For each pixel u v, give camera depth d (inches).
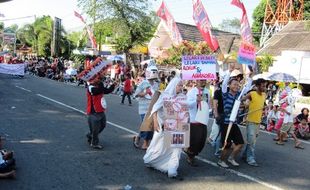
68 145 383.6
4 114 540.1
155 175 303.7
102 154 356.8
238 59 418.6
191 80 336.5
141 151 373.1
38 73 1454.2
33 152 351.9
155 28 1573.6
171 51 1286.9
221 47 1692.9
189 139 301.3
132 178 294.2
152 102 332.5
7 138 398.9
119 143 402.3
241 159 367.6
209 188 282.0
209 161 351.3
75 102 705.0
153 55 1572.3
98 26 1440.7
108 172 305.7
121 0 1417.3
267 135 524.7
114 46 1525.6
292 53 1226.6
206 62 335.3
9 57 1508.4
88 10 1435.8
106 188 270.8
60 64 1400.1
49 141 395.9
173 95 297.7
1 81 1074.1
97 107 367.6
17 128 450.3
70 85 1115.3
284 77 642.2
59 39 2608.3
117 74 1037.2
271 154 404.5
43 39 2701.8
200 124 323.9
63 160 331.9
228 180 302.7
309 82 1192.8
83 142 398.3
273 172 333.7
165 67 1256.2
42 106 633.6
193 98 322.3
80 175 295.7
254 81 356.2
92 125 369.4
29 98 727.1
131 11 1427.2
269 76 653.3
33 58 1836.9
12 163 282.4
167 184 285.1
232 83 336.8
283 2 1743.4
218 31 1962.4
